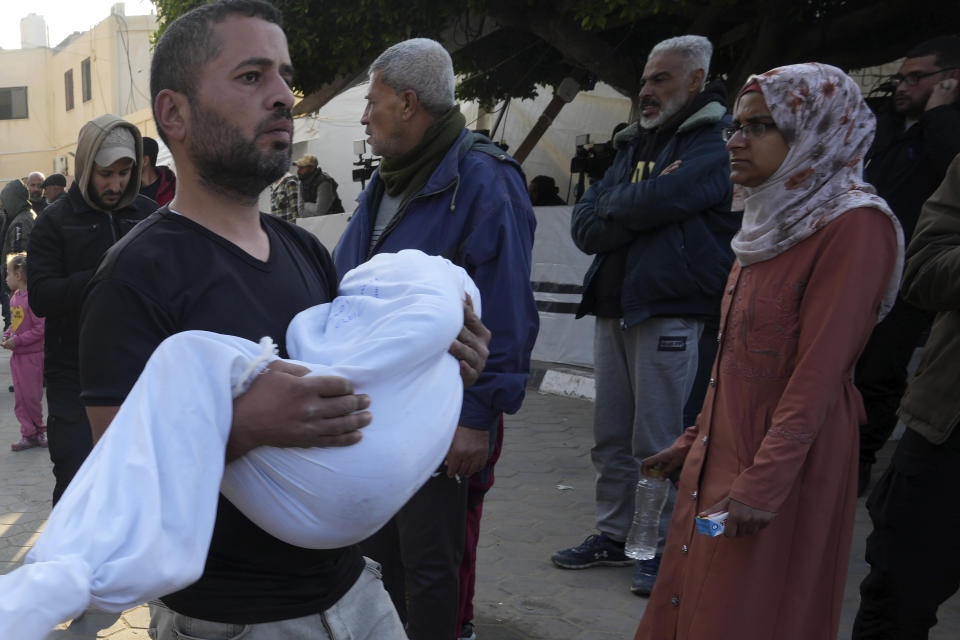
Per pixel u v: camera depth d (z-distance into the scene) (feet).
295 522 4.22
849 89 6.78
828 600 6.96
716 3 23.61
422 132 8.86
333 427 4.03
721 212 11.68
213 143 4.55
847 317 6.50
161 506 3.64
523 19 27.30
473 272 8.54
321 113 54.60
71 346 11.40
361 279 5.07
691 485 7.51
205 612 4.52
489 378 8.30
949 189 7.86
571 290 27.63
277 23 4.70
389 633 5.25
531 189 36.47
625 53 30.50
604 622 11.00
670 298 11.51
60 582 3.27
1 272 33.17
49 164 124.88
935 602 7.85
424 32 27.17
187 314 4.47
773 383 6.96
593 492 16.52
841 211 6.59
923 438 7.74
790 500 6.75
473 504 9.62
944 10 24.80
